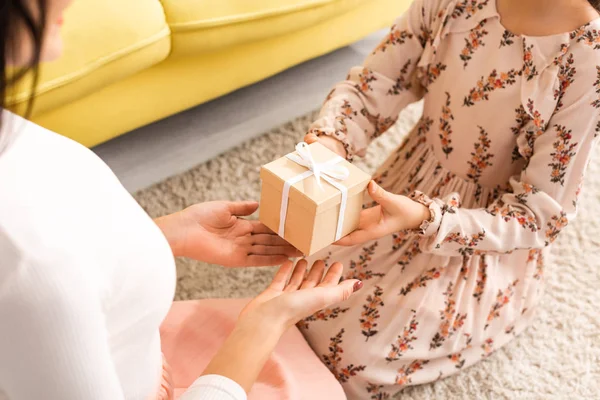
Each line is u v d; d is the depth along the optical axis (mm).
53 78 1410
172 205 1729
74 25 1428
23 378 552
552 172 1129
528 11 1089
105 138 1710
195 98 1840
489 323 1352
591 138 1097
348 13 2039
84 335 551
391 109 1329
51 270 529
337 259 1352
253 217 1749
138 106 1720
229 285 1582
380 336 1262
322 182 959
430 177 1316
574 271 1688
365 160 1911
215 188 1788
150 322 668
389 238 1330
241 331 786
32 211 552
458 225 1128
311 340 1308
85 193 617
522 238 1161
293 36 1932
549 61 1079
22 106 1379
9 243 525
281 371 1087
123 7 1495
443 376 1364
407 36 1278
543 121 1103
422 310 1261
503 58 1138
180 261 1614
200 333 1124
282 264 1045
